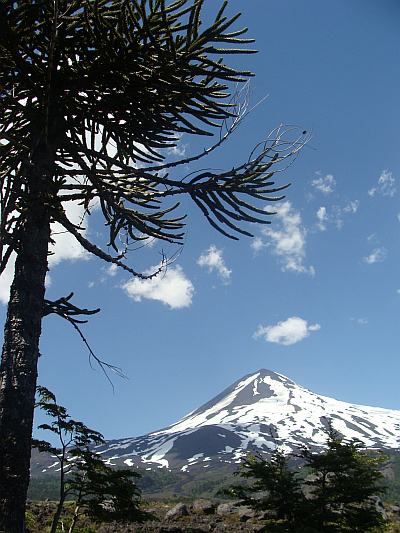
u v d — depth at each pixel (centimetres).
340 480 869
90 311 783
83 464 683
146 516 709
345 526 846
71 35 675
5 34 620
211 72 682
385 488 864
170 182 786
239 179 789
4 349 681
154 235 873
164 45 669
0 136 689
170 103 729
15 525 579
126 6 673
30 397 661
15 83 721
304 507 852
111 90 713
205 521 1120
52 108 742
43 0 612
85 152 752
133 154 842
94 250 823
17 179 756
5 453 607
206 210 845
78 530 861
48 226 766
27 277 716
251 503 913
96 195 797
